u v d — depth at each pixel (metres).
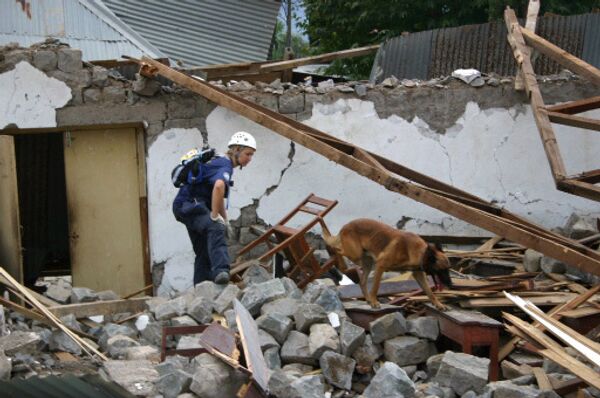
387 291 8.06
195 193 8.48
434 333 7.27
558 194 10.43
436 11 18.67
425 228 10.45
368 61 19.31
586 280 8.59
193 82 9.70
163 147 10.12
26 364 7.03
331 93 10.30
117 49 14.02
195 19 16.72
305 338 7.16
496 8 16.89
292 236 8.68
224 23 16.95
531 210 10.46
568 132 10.43
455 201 8.77
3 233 9.44
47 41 10.06
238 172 10.23
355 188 10.37
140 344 7.81
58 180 13.08
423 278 7.47
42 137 12.71
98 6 13.99
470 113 10.39
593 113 10.45
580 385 6.44
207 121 10.16
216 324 6.75
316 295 7.57
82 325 8.45
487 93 10.38
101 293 9.41
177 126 10.12
